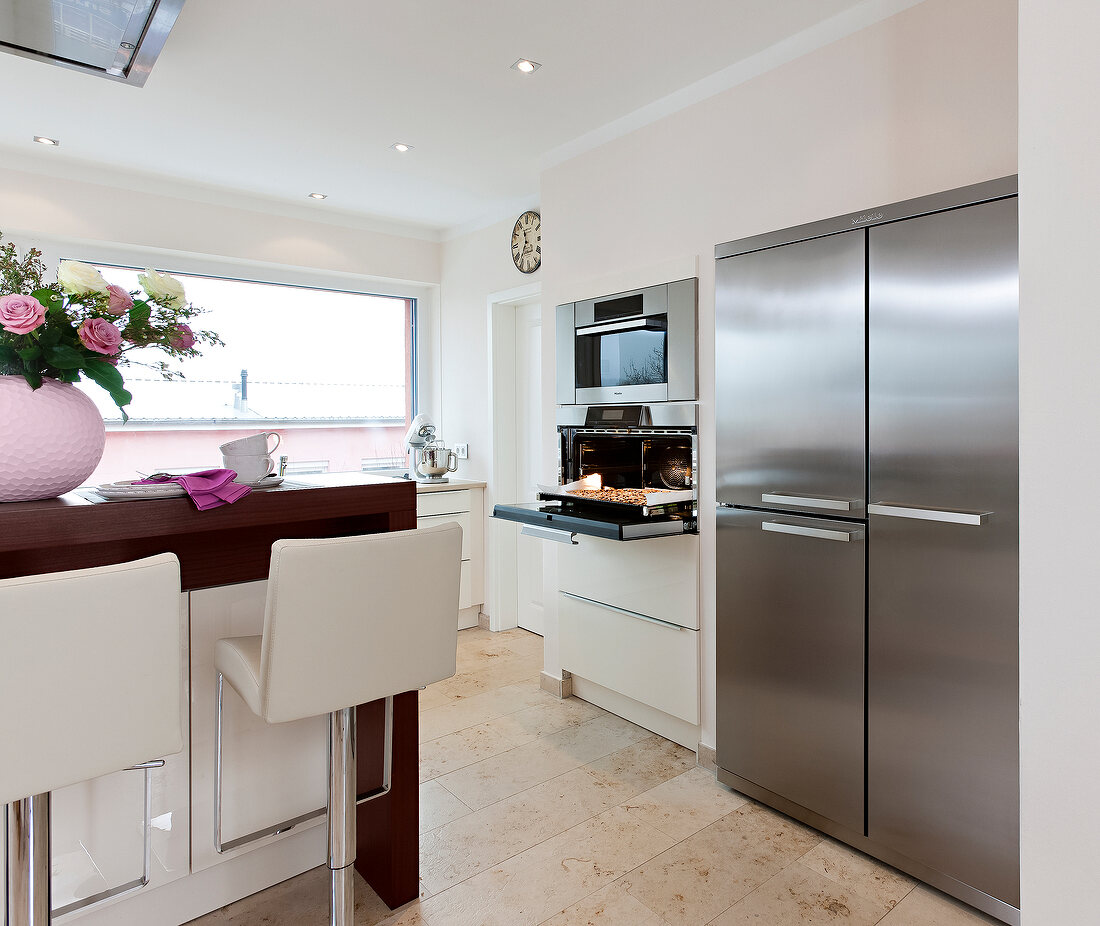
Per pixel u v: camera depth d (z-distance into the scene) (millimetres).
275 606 1321
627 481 2922
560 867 2000
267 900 1862
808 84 2201
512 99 2676
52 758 1102
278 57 2340
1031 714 863
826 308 2041
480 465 4363
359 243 4262
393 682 1501
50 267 3371
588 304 3008
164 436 3781
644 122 2752
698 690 2609
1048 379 843
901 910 1806
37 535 1315
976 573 1735
